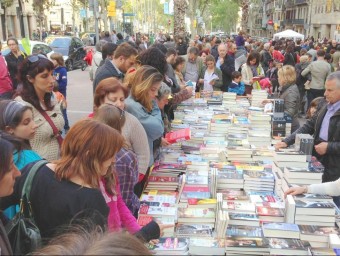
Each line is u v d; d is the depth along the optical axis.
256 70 7.76
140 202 2.78
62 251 0.85
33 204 1.82
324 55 9.27
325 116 3.52
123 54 4.14
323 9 44.16
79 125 1.85
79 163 1.79
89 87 13.83
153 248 2.23
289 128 4.76
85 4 36.81
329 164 3.46
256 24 83.50
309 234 2.37
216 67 7.69
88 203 1.75
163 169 3.35
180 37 14.16
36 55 2.92
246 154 3.77
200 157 3.88
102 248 0.82
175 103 5.24
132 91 3.23
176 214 2.64
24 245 1.74
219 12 80.25
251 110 5.42
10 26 37.66
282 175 3.02
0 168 1.64
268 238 2.35
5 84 5.98
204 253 2.22
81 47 19.58
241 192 3.14
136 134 2.80
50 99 3.01
